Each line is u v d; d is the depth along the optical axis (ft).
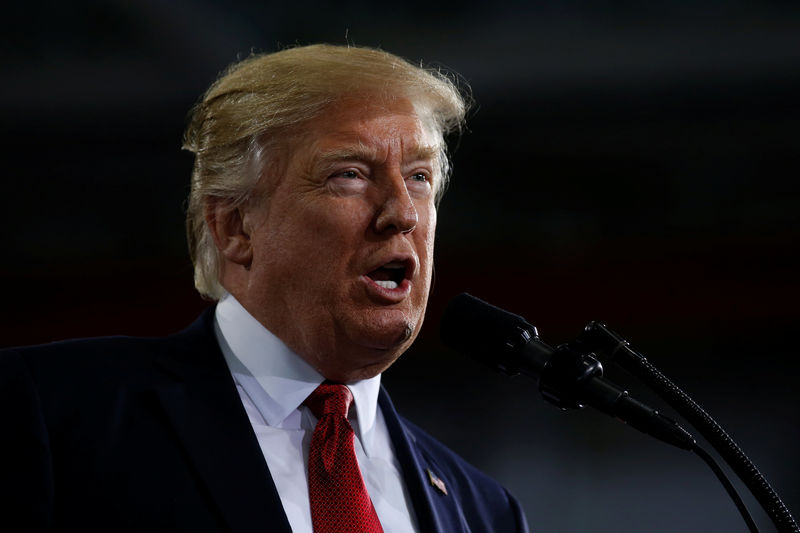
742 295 58.65
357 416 16.03
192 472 13.98
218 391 15.11
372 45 56.18
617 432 47.24
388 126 14.84
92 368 14.80
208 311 16.70
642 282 59.62
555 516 43.42
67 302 53.57
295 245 14.70
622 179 60.80
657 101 60.23
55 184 54.08
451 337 15.12
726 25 58.23
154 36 53.01
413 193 15.24
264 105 14.99
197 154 16.29
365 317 14.61
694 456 45.11
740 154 60.29
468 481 17.63
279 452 15.11
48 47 52.29
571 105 60.18
